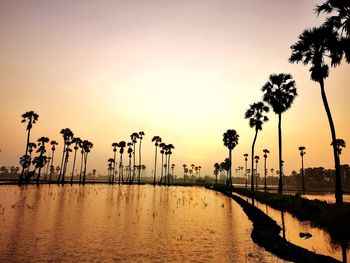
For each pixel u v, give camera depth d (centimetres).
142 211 2416
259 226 1639
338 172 2217
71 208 2436
